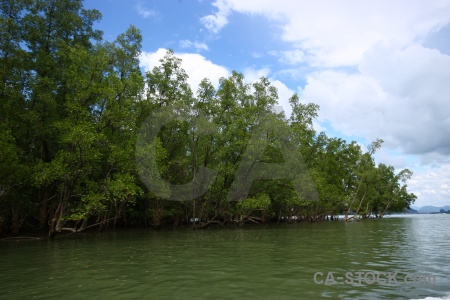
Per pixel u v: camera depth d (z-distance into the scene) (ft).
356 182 193.67
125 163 72.69
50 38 86.28
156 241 64.13
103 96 70.44
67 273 32.30
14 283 28.35
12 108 69.26
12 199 72.49
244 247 52.90
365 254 43.83
